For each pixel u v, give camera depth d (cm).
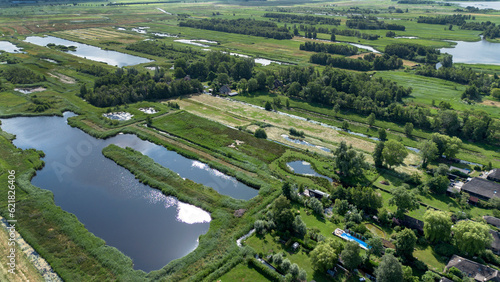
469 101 18775
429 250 8575
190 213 10056
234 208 10075
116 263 8019
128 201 10575
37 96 18725
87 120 16112
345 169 11650
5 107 17125
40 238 8725
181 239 9069
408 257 8200
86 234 8944
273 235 9062
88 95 18300
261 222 9169
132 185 11394
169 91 19562
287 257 8294
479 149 13900
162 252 8619
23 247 8481
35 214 9619
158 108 17675
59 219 9431
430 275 7550
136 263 8262
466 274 7569
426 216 8806
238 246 8631
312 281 7575
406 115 16188
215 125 15775
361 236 8894
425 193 10912
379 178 11862
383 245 8594
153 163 12475
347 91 19350
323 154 13400
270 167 12400
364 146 14150
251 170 12131
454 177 11838
